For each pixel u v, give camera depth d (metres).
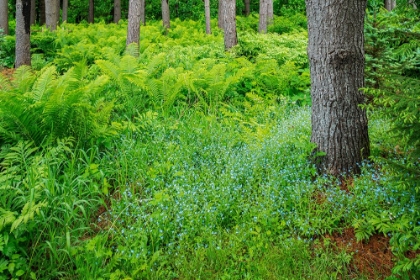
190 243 3.50
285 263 3.20
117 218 3.71
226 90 7.08
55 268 3.22
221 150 4.88
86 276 3.06
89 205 4.03
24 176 4.20
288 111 6.85
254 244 3.41
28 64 9.68
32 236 3.51
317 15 4.06
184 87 6.75
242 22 18.73
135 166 4.61
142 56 8.75
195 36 13.49
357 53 4.07
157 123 5.61
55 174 4.30
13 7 25.06
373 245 3.38
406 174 3.14
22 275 3.16
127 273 3.21
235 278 3.10
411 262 2.73
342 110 4.15
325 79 4.16
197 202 3.80
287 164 4.48
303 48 9.79
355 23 3.99
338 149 4.21
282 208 3.80
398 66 5.35
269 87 7.61
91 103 5.66
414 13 3.95
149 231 3.55
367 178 3.96
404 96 2.94
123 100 6.46
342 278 3.09
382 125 5.16
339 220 3.64
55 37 11.98
